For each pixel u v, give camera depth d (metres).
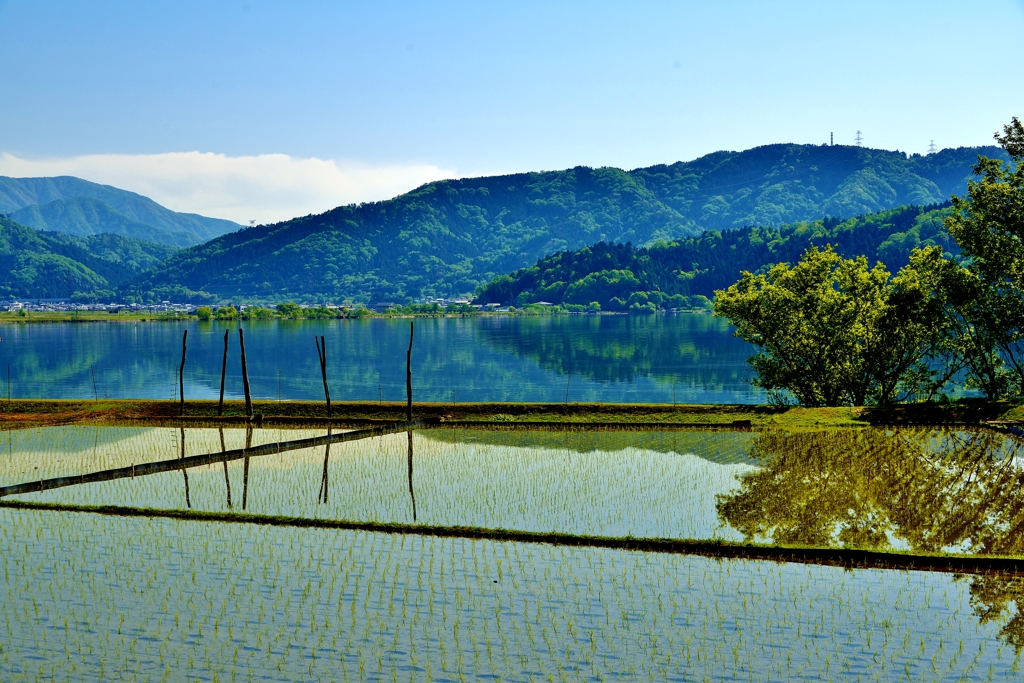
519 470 40.00
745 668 18.84
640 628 20.92
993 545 26.91
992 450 43.81
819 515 30.86
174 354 150.50
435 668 18.88
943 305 55.78
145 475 39.28
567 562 25.70
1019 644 20.05
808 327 60.41
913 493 34.12
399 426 54.97
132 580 24.23
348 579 24.28
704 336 194.38
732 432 51.94
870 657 19.39
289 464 42.03
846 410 55.97
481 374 117.00
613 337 194.12
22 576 24.59
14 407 63.06
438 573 24.77
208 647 19.94
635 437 50.47
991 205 52.38
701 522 30.00
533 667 18.92
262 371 120.69
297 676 18.55
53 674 18.69
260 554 26.53
